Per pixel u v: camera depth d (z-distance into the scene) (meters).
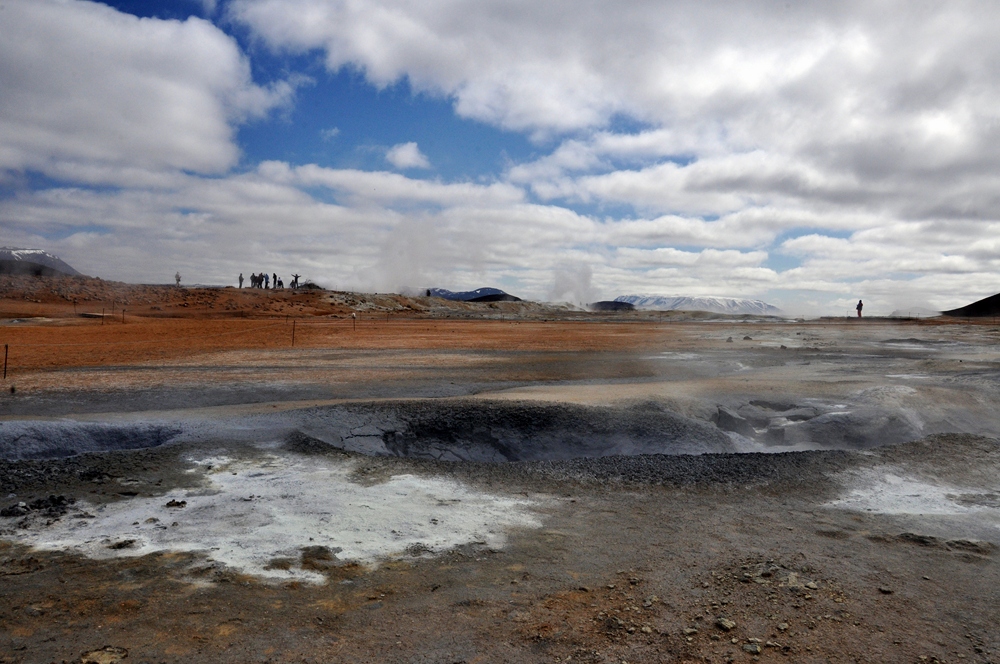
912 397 13.26
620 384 15.73
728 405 13.16
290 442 9.60
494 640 4.28
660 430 10.98
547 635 4.35
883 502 7.83
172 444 9.29
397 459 9.21
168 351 22.36
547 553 5.93
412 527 6.53
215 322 40.38
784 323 57.38
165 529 6.28
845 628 4.48
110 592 4.88
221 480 7.93
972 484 8.67
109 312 45.41
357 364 19.02
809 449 11.33
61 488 7.45
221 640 4.20
